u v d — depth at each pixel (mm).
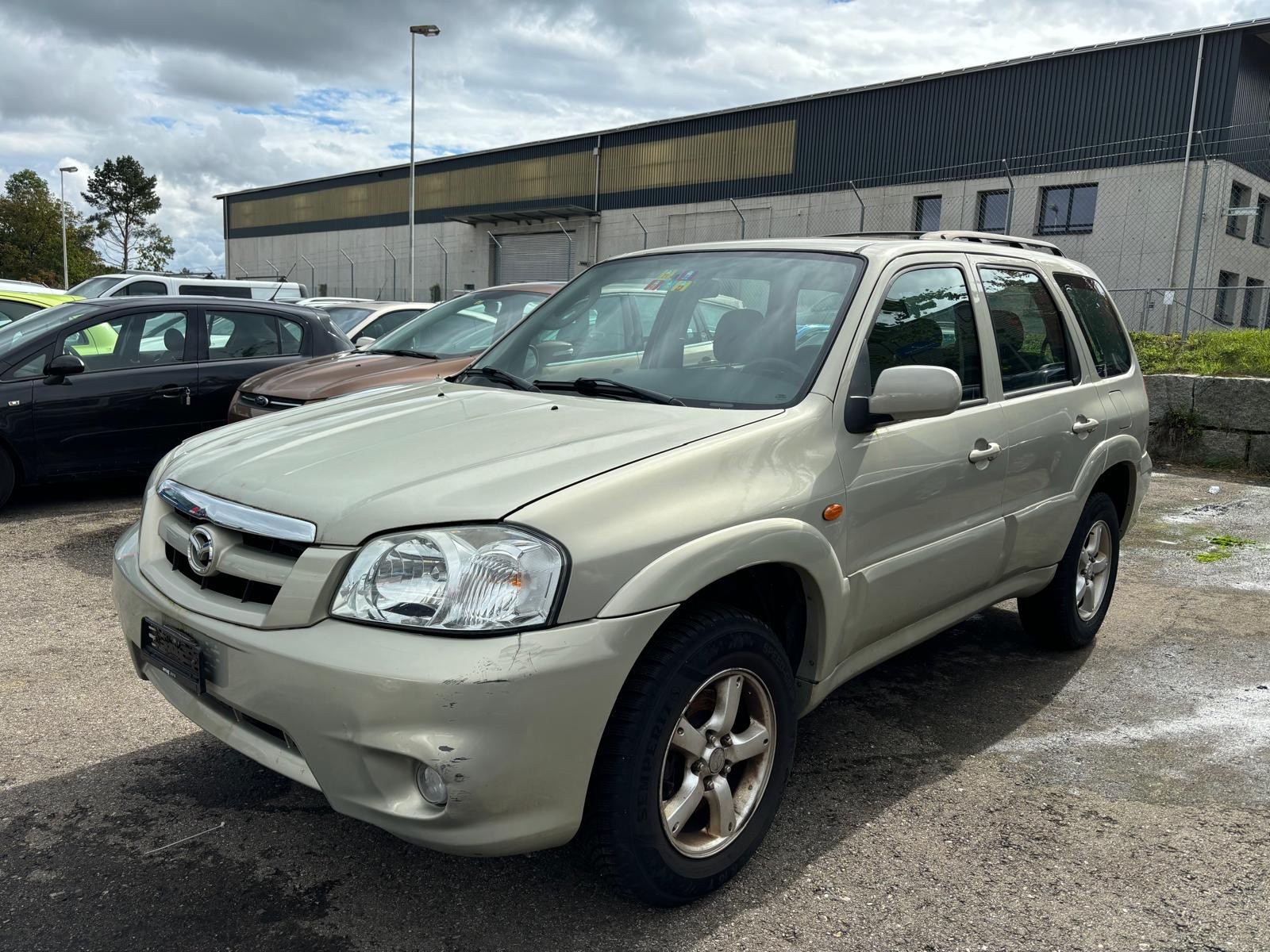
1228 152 26719
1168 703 3941
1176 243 27500
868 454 2920
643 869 2348
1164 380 9406
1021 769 3357
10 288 12953
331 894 2564
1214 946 2402
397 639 2094
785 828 2941
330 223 59906
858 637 2994
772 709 2654
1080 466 4074
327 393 5961
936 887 2643
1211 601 5336
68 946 2322
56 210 66812
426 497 2248
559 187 46031
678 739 2404
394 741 2051
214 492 2553
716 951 2363
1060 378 4086
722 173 39406
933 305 3396
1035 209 30438
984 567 3547
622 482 2324
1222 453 9125
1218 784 3260
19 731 3469
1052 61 29859
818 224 36125
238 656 2266
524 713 2064
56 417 6820
